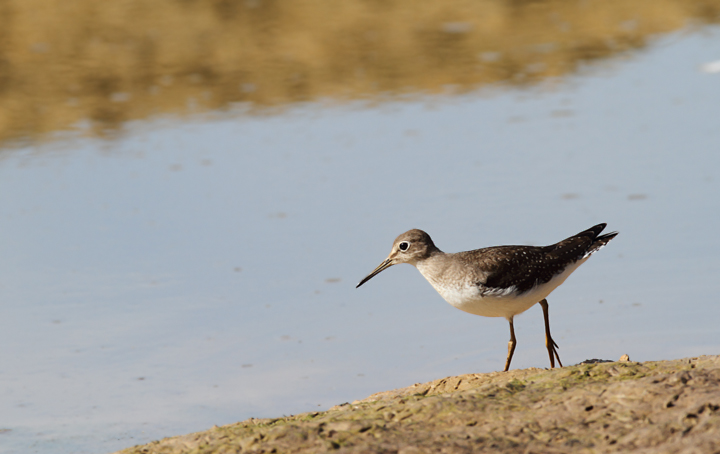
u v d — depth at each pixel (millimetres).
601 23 27875
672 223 14258
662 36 26344
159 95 22609
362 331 11680
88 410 9836
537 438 6660
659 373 7691
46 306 12680
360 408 8219
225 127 20312
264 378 10508
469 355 10906
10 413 9781
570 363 10406
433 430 7031
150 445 7766
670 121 19188
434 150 18281
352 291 12953
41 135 20141
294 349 11219
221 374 10625
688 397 6785
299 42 26422
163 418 9625
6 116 21281
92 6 29750
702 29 26734
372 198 16047
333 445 6895
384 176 17031
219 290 13016
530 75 23266
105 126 20594
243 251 14312
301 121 20484
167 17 28688
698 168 16484
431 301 12617
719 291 11938
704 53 24281
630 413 6773
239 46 26188
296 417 8391
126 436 9219
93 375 10680
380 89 22562
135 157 18703
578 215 14742
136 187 17141
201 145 19234
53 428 9422
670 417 6547
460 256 10148
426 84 22828
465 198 15766
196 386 10359
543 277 9961
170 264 13953
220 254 14242
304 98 22094
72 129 20438
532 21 28312
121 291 13086
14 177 17797
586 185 16031
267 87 22969
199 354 11172
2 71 24281
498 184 16344
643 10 29234
